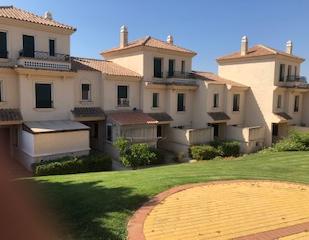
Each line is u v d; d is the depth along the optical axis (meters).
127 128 30.83
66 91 28.92
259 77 41.69
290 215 11.18
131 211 10.96
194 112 39.56
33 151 23.83
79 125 27.42
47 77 27.48
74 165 24.12
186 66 38.94
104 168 26.19
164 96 37.09
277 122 40.12
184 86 37.16
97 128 33.47
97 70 32.12
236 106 42.19
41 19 28.36
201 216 10.80
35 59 26.31
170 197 12.88
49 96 27.92
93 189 13.45
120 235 8.91
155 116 35.47
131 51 35.91
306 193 14.28
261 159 27.20
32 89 26.67
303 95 46.47
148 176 16.70
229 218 10.70
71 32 29.03
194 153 32.88
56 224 9.58
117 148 29.83
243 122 43.31
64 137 25.47
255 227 9.95
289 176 18.64
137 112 34.69
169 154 34.88
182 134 34.78
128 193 12.85
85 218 10.00
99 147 33.28
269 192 14.27
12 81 26.12
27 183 15.59
